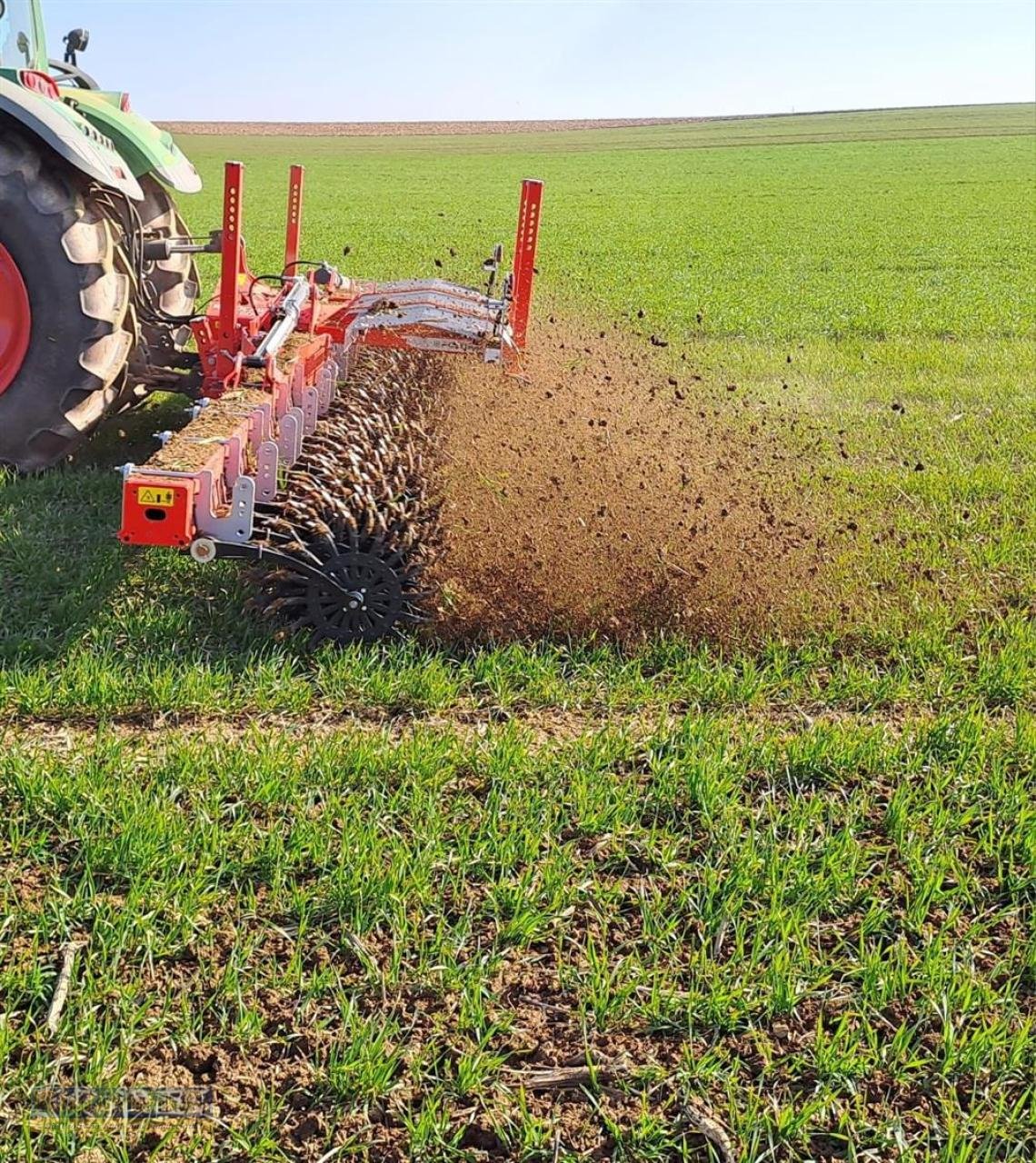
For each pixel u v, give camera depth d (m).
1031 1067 2.82
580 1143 2.62
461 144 79.25
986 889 3.50
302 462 5.43
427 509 5.29
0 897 3.21
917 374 10.38
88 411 6.29
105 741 3.98
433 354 7.52
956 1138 2.62
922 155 58.03
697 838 3.69
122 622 4.88
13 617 4.92
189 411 5.16
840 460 7.55
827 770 4.10
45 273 5.91
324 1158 2.53
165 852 3.37
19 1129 2.53
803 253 20.86
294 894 3.24
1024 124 85.69
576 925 3.28
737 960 3.10
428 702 4.49
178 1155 2.51
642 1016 2.94
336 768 3.88
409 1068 2.76
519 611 5.06
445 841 3.56
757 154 63.28
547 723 4.45
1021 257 20.31
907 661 4.97
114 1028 2.78
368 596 4.78
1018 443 8.02
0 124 5.97
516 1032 2.89
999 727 4.49
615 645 5.02
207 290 13.83
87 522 5.93
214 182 43.22
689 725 4.25
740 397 9.20
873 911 3.30
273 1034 2.84
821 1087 2.74
